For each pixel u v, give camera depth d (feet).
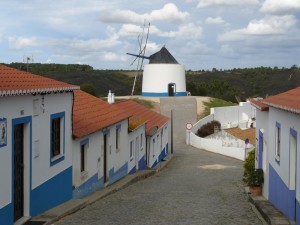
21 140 36.22
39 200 39.22
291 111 33.65
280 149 42.22
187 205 47.26
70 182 47.39
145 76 240.53
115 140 67.26
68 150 46.68
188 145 156.87
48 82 42.73
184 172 91.15
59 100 43.70
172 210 44.04
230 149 130.31
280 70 352.28
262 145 54.29
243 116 198.90
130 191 59.72
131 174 77.77
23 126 36.29
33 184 37.81
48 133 41.06
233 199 52.54
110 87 319.06
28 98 36.19
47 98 40.40
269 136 48.70
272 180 46.65
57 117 43.39
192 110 196.95
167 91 235.20
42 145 39.63
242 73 432.25
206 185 67.26
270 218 37.76
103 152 60.23
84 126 52.85
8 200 32.73
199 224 37.52
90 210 43.60
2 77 36.29
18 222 35.09
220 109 184.96
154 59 240.12
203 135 167.73
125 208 44.91
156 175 84.84
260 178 53.06
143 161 92.38
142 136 91.15
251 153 57.77
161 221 38.55
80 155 50.72
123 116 70.85
